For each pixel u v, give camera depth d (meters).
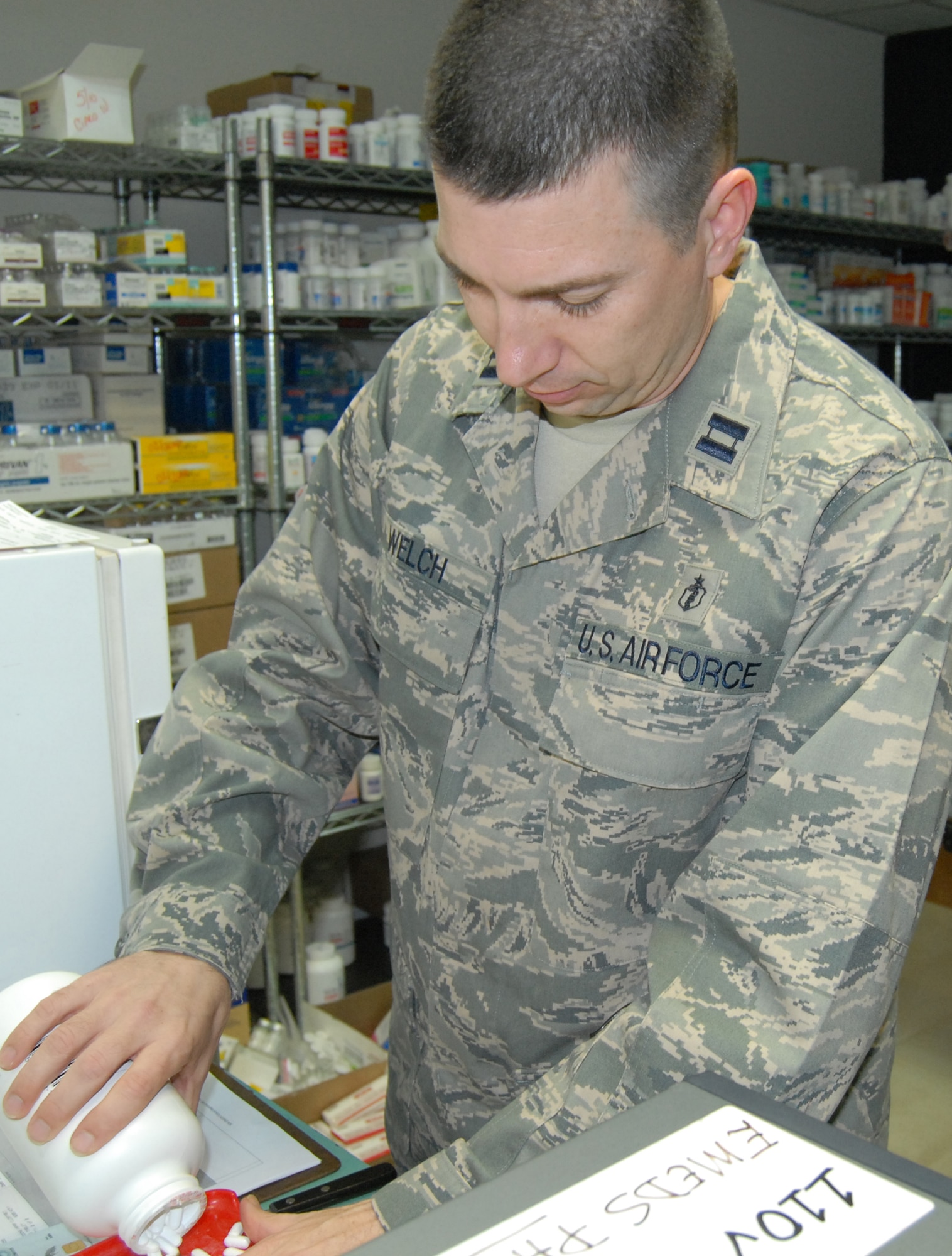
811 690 0.81
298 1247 0.68
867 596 0.79
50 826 0.98
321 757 1.11
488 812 0.98
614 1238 0.44
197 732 1.01
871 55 4.88
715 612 0.85
